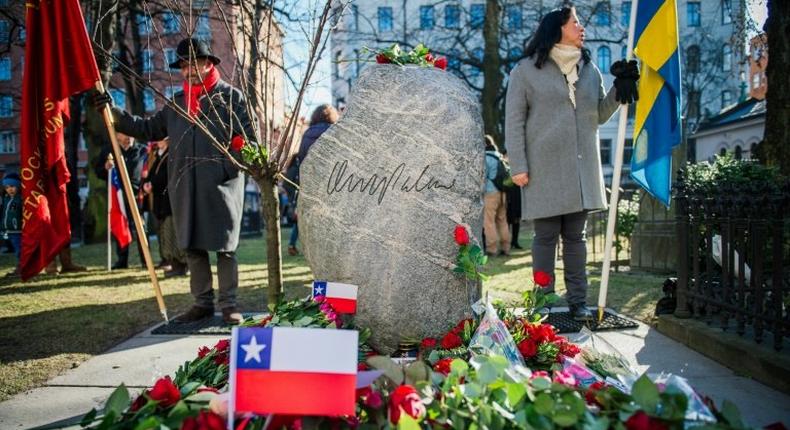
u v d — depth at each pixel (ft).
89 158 51.75
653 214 25.52
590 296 19.27
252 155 14.23
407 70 11.80
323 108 21.91
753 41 37.76
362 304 10.92
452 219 11.02
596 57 112.06
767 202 11.20
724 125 102.53
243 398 6.39
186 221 16.06
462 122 11.37
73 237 69.21
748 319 12.47
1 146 143.02
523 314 11.07
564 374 7.73
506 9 71.51
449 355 9.48
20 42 47.52
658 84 13.92
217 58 16.15
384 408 6.66
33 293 22.85
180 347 14.15
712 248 13.80
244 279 26.14
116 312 18.70
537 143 15.07
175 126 16.28
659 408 6.12
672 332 13.93
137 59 51.44
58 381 11.76
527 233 54.70
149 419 6.29
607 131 138.31
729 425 6.02
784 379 10.10
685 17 115.34
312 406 6.37
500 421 6.23
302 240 11.69
